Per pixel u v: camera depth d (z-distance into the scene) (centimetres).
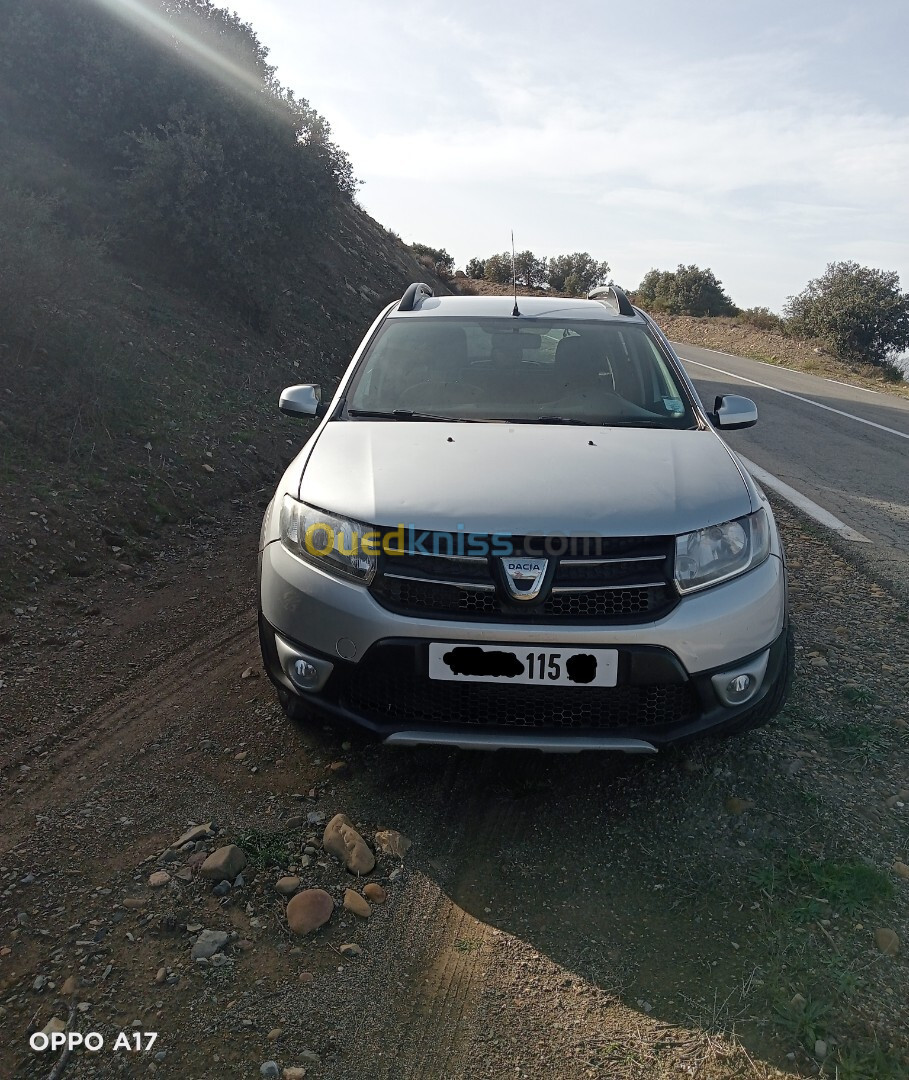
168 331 899
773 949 229
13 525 484
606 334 423
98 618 438
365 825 281
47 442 579
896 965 223
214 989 213
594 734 272
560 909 246
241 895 245
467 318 435
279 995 213
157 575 503
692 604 272
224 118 1126
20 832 273
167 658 401
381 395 381
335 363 1215
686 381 398
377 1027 206
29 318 673
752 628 280
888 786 305
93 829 275
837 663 405
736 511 292
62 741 327
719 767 312
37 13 1056
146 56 1107
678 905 246
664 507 279
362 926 238
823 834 276
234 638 426
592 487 286
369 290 1700
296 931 233
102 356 693
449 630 266
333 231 1841
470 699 274
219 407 795
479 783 305
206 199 1050
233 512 629
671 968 224
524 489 283
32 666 382
